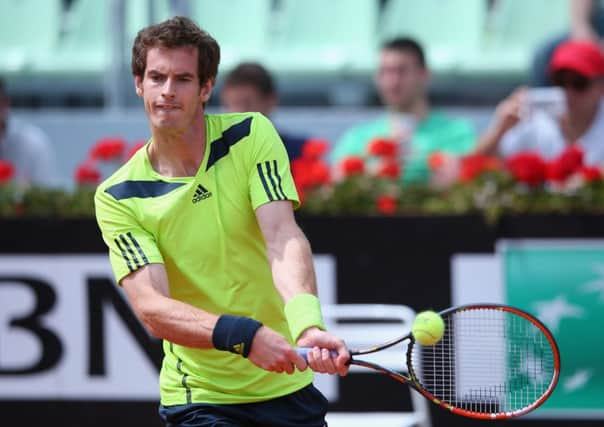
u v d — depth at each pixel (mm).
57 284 19984
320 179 20094
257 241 11445
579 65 21828
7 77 31031
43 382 20016
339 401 19328
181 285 11469
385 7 31297
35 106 31156
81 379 19953
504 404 13414
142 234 11211
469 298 19328
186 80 10719
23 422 20062
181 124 10789
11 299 20047
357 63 30219
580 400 19125
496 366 16703
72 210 20250
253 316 11555
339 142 26422
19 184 21062
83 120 27188
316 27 31188
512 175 19641
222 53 30781
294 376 11867
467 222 19297
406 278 19406
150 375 19891
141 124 27125
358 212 19625
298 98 30500
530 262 19219
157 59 10672
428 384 14109
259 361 10242
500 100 30266
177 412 11812
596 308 19094
